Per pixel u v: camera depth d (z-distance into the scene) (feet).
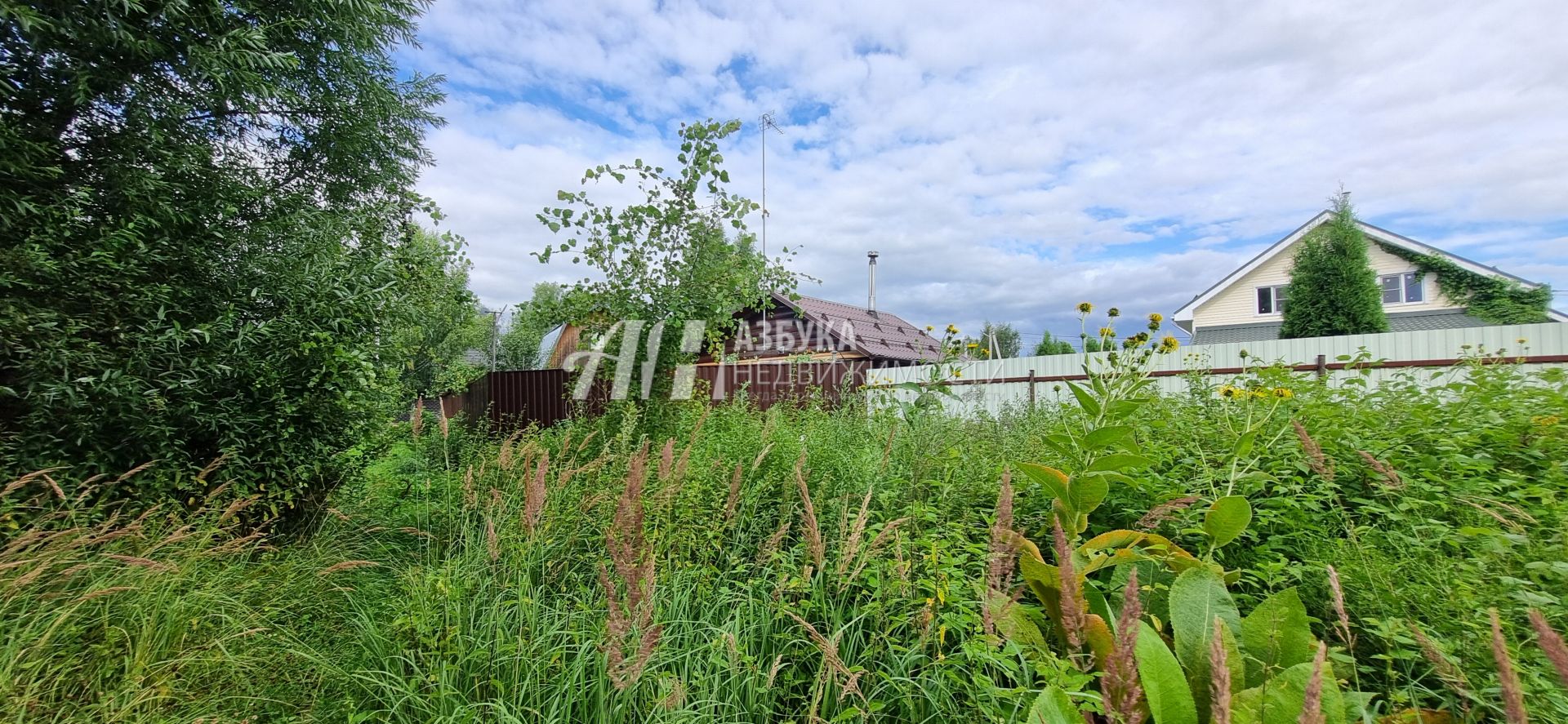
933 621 6.79
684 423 16.90
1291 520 7.82
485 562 9.30
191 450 11.79
